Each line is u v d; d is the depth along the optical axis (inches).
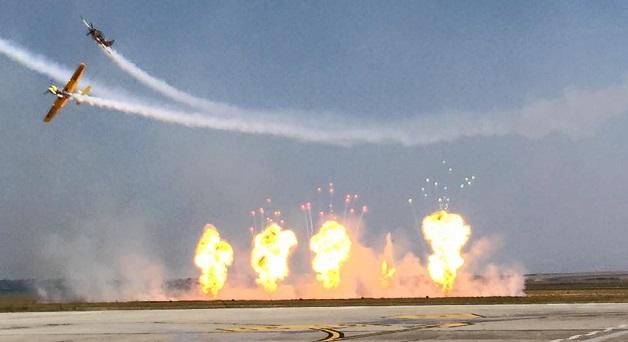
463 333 1726.1
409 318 2320.4
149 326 2197.3
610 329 1753.2
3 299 5861.2
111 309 3467.0
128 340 1738.4
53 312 3302.2
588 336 1590.8
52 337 1852.9
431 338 1622.8
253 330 1962.4
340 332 1828.2
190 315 2755.9
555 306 2817.4
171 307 3506.4
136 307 3516.2
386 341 1576.0
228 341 1654.8
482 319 2186.3
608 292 5546.3
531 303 3132.4
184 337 1793.8
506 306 2908.5
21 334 1959.9
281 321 2295.8
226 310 3152.1
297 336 1745.8
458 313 2519.7
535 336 1610.5
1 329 2160.4
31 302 4795.8
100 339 1777.8
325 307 3221.0
